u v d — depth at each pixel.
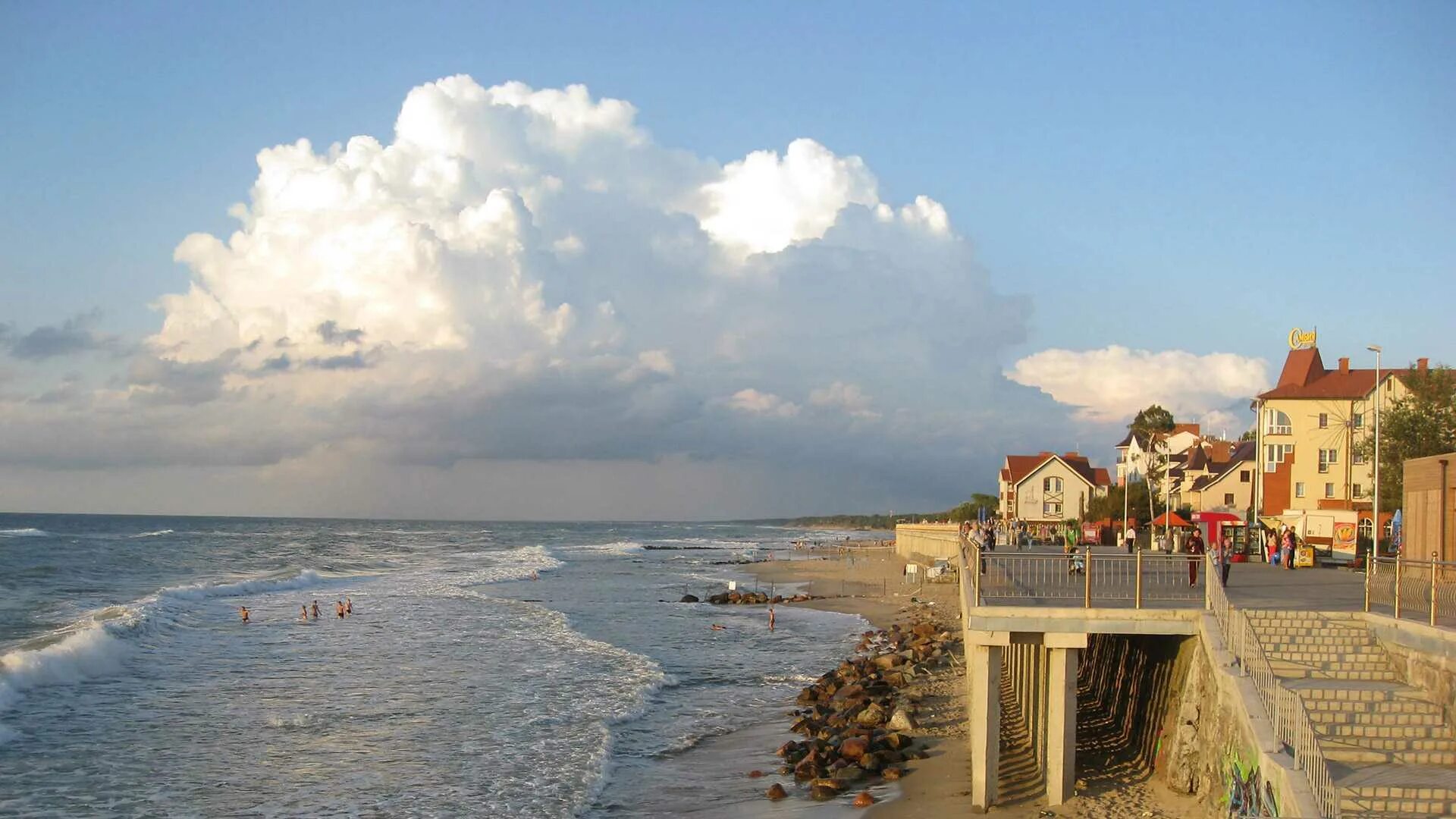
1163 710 23.56
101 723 31.02
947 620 58.28
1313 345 68.44
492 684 38.19
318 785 25.27
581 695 36.38
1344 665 20.09
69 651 38.19
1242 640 18.94
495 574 97.06
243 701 34.47
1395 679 19.81
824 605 70.62
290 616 58.12
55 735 29.61
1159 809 20.34
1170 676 23.48
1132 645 27.73
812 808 23.16
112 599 64.31
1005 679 36.31
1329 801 14.45
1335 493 64.44
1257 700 17.62
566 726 31.50
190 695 35.41
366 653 45.12
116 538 150.00
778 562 123.88
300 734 30.22
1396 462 52.59
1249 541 46.69
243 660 42.75
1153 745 23.86
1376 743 17.36
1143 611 20.88
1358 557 41.56
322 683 37.88
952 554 87.94
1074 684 21.03
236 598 67.50
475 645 48.22
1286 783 15.09
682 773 26.95
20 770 26.11
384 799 24.30
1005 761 26.12
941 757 26.83
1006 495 115.81
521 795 24.62
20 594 67.31
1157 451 114.12
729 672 43.00
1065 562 27.94
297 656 43.97
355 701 34.88
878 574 99.38
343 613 58.94
